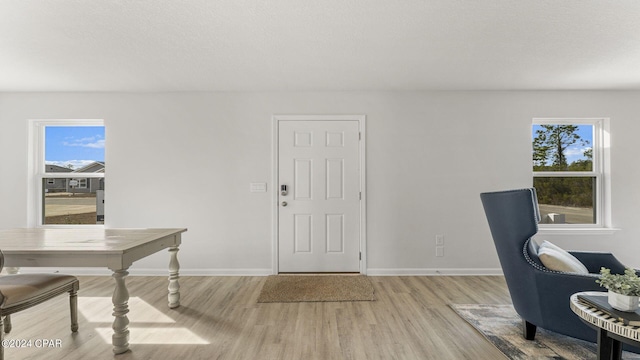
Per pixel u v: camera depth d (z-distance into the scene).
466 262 3.82
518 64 2.98
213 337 2.27
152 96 3.86
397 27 2.28
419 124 3.85
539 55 2.76
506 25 2.24
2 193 3.85
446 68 3.10
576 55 2.76
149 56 2.79
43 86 3.62
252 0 1.93
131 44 2.54
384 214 3.85
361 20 2.18
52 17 2.11
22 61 2.88
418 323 2.49
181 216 3.85
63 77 3.33
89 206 3.98
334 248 3.87
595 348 2.08
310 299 3.00
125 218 3.85
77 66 3.01
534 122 3.92
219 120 3.86
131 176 3.85
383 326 2.44
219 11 2.06
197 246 3.85
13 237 2.48
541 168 3.96
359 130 3.86
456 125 3.85
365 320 2.55
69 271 3.83
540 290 2.04
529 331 2.19
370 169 3.85
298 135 3.87
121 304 2.07
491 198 2.27
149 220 3.85
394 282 3.54
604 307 1.52
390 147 3.85
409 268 3.83
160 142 3.85
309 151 3.87
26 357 2.00
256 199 3.86
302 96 3.86
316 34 2.38
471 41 2.50
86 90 3.78
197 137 3.86
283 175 3.86
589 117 3.82
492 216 2.29
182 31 2.33
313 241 3.87
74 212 3.97
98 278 3.68
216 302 2.94
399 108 3.86
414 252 3.83
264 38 2.45
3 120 3.85
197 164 3.86
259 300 2.97
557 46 2.58
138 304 2.89
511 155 3.84
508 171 3.84
